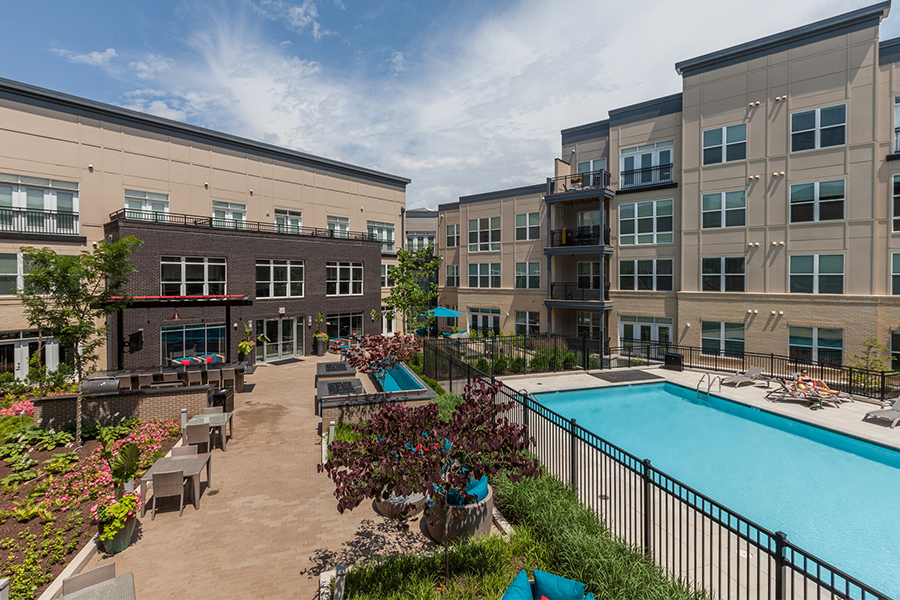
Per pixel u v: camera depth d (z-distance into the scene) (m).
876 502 8.28
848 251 18.05
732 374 19.03
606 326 26.17
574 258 28.00
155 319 20.02
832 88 18.31
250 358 22.80
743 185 20.61
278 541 6.60
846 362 17.97
